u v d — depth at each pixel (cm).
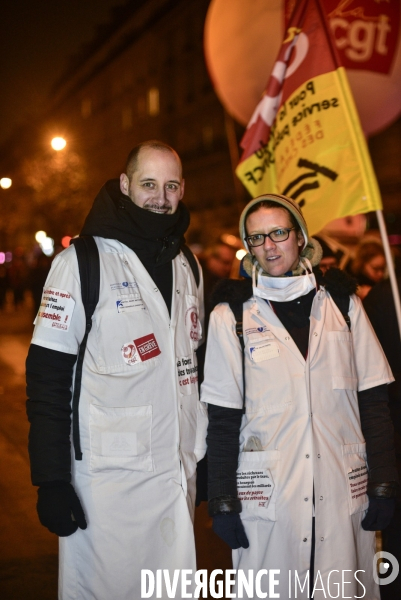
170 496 245
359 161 341
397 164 2456
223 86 449
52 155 3200
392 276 316
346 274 257
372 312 318
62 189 3170
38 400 236
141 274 254
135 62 4297
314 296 249
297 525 232
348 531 233
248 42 436
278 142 379
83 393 243
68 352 241
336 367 242
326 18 355
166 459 246
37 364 239
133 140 4384
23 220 3600
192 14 3588
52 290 243
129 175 260
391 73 435
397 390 297
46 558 386
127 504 240
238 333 248
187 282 273
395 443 292
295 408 237
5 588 350
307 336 246
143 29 4053
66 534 229
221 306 255
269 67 432
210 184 3538
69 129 5369
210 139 3525
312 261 258
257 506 237
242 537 237
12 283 2916
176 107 3844
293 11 368
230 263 742
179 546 245
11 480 520
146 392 245
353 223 791
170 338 254
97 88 4912
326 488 232
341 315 251
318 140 355
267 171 388
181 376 257
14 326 1800
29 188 3303
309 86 359
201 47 3531
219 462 242
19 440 638
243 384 248
